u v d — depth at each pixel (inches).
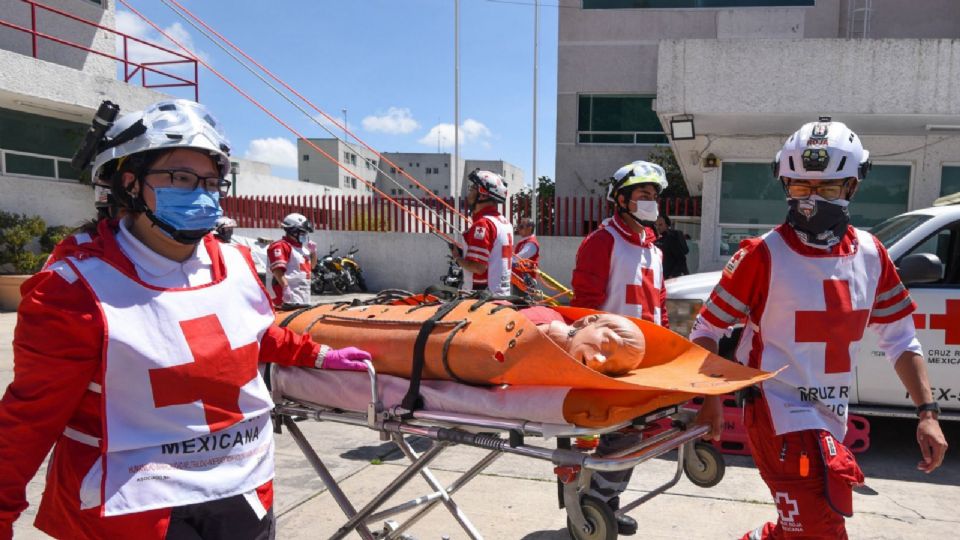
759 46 307.0
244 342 66.0
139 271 61.2
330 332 102.7
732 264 86.8
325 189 1531.7
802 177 80.1
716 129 345.1
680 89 314.7
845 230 81.7
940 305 162.4
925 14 553.9
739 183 358.3
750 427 86.2
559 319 97.1
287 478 159.3
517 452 80.4
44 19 486.9
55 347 55.8
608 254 127.0
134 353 58.0
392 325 96.2
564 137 647.1
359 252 629.9
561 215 573.0
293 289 279.4
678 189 611.2
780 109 307.4
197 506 62.4
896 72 297.1
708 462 113.3
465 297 99.3
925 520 135.6
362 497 148.0
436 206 616.1
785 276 82.2
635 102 636.1
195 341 61.6
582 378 77.3
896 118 306.8
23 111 475.2
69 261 58.3
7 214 446.9
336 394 95.7
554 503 144.3
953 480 159.9
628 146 637.9
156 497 59.0
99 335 57.0
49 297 56.2
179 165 61.8
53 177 499.2
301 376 99.3
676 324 182.4
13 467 56.3
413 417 88.7
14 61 417.7
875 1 560.1
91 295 57.4
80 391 57.9
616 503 121.1
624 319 85.8
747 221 357.4
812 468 80.1
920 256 152.1
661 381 79.1
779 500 82.7
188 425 61.3
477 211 189.3
